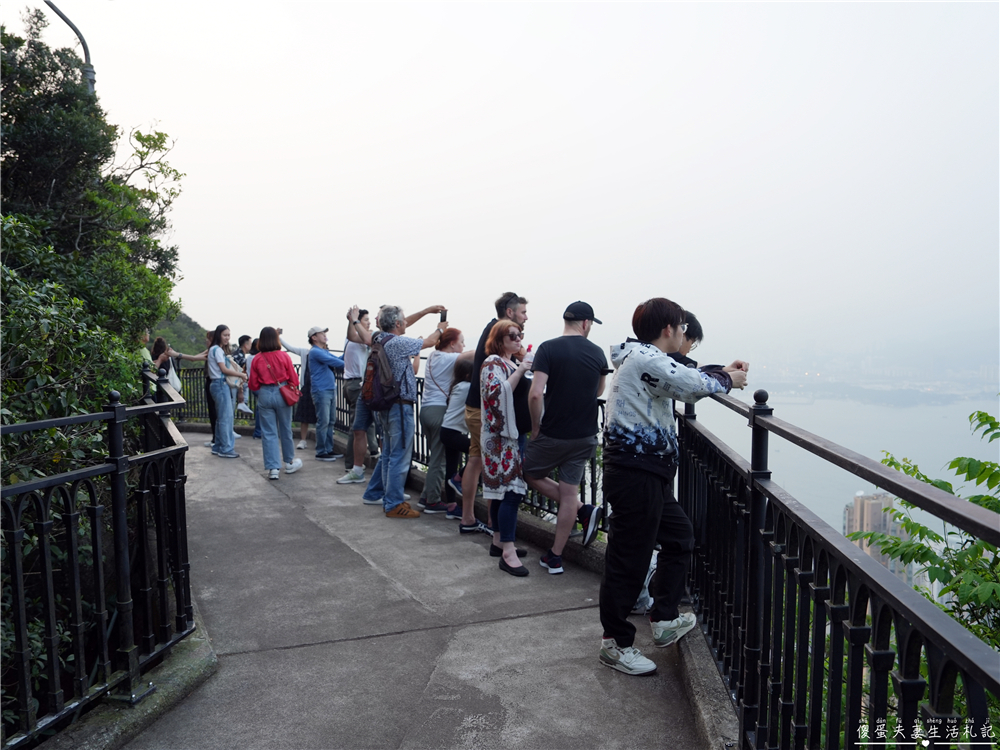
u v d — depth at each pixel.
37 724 2.37
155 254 9.46
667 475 3.14
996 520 0.95
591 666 3.35
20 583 2.29
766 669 2.28
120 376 4.60
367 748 2.66
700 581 3.69
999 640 2.89
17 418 3.56
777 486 2.28
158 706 2.86
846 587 1.68
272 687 3.14
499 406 4.65
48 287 4.11
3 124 7.24
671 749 2.66
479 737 2.74
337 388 10.45
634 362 3.08
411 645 3.59
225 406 9.24
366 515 6.25
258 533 5.67
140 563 3.04
